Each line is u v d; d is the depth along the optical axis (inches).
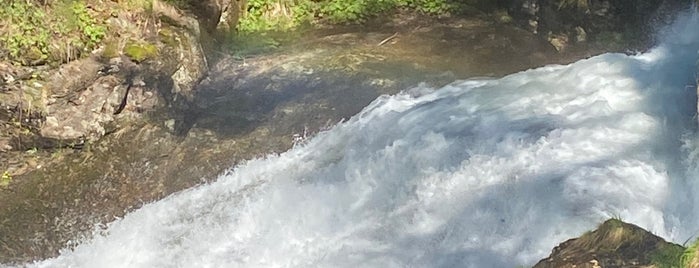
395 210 246.1
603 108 271.1
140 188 294.8
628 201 218.8
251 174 292.4
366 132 297.4
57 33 331.3
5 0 330.3
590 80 296.7
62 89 320.5
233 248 255.0
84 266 264.2
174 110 335.6
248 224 263.4
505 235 220.4
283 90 351.3
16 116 314.0
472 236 224.1
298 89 351.6
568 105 281.9
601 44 418.6
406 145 272.5
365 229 242.1
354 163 275.7
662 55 317.4
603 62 308.0
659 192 223.6
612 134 253.8
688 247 182.2
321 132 314.0
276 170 290.8
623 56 313.6
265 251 249.9
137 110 327.9
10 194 293.9
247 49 408.2
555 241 210.8
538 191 229.1
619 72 297.9
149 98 330.3
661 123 255.9
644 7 425.4
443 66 374.3
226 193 283.4
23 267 263.1
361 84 351.3
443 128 279.9
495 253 215.2
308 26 441.1
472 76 363.9
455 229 228.5
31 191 295.4
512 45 404.2
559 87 299.1
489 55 390.9
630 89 283.4
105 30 340.8
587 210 216.8
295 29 437.7
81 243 271.7
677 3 415.2
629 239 185.6
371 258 227.6
